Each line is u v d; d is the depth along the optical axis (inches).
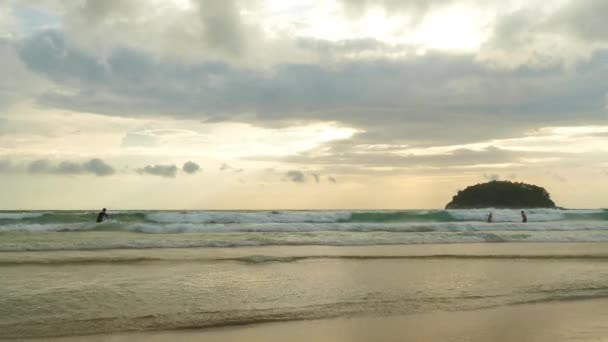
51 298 327.0
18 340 236.7
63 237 766.5
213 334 253.4
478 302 343.0
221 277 425.1
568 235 913.5
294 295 354.0
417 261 550.6
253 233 912.9
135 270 454.3
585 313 317.7
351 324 279.3
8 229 901.8
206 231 938.7
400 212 1485.0
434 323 284.8
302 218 1381.6
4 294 336.5
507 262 551.5
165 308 306.7
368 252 634.8
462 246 737.0
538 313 315.6
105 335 247.9
